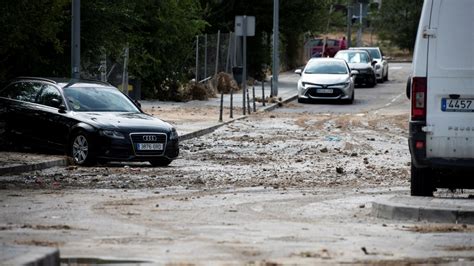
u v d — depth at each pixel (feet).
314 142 188.24
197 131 199.00
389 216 90.48
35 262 60.70
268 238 77.66
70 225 84.17
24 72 190.90
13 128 154.61
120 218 88.94
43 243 74.13
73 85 153.99
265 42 415.03
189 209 96.02
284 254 70.18
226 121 228.63
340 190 115.55
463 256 70.49
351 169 141.79
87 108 150.61
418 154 94.99
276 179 127.95
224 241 75.87
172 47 288.71
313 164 149.38
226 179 127.24
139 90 280.31
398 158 159.84
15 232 79.77
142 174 132.26
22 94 155.84
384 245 74.84
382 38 589.32
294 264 66.13
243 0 388.98
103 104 152.56
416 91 94.84
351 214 93.61
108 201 102.06
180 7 288.92
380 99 322.55
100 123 144.36
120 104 154.20
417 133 94.79
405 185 122.31
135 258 67.92
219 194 109.91
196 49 312.50
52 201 101.76
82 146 144.66
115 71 265.34
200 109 264.52
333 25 575.79
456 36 94.07
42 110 151.33
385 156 163.22
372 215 92.73
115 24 204.44
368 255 70.13
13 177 127.13
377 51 419.54
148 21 273.95
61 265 65.77
